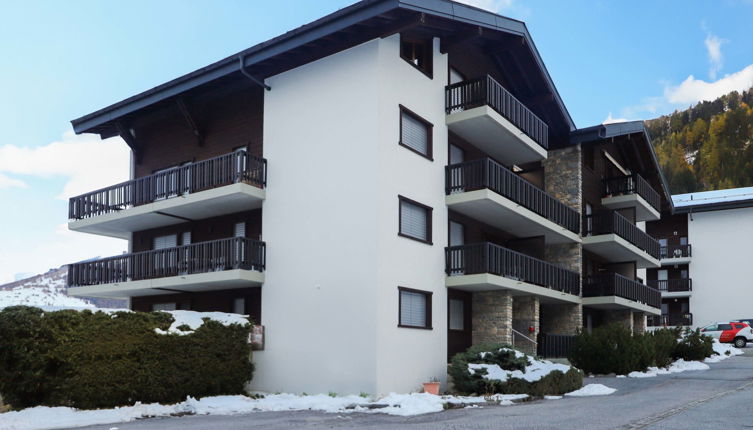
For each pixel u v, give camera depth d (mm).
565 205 26828
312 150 19219
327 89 19156
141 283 21922
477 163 20422
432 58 20797
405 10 17547
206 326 17531
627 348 22125
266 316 19422
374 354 16891
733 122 121688
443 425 11859
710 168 120375
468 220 22656
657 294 35719
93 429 12406
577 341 22969
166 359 16266
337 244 18156
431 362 18984
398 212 18312
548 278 24266
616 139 32125
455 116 20984
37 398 14430
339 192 18359
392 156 18266
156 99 22953
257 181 20141
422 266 19156
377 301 17062
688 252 52406
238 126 22281
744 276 50250
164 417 14492
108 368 14906
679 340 29000
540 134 24750
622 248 30531
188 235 23703
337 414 14516
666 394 16219
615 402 14836
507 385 17078
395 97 18688
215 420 13688
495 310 21688
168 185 21859
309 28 18391
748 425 11008
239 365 18406
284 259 19312
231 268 19547
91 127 25109
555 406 14461
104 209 23969
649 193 34406
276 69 20500
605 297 28266
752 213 50625
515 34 22984
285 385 18578
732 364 26016
